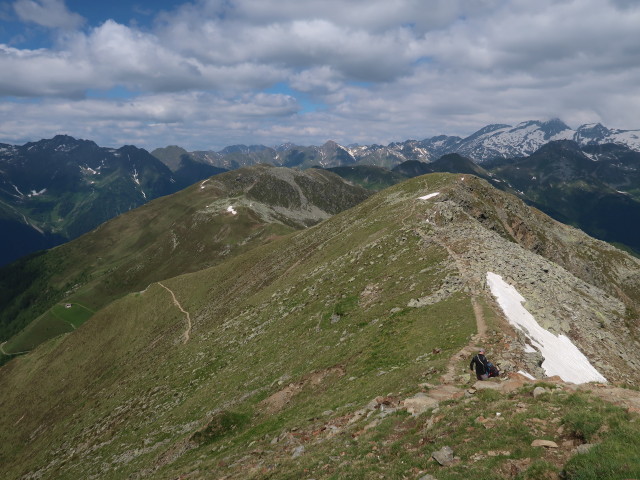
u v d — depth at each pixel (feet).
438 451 51.72
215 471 83.46
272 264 408.05
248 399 147.54
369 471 53.52
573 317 155.22
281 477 61.77
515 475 43.88
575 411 51.78
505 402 61.05
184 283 508.94
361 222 343.67
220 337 265.34
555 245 418.51
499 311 123.75
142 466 142.82
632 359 147.23
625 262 464.24
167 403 207.82
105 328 486.79
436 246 201.67
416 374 91.97
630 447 41.22
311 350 162.20
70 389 400.06
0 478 285.43
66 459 225.97
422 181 405.80
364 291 191.52
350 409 87.40
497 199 396.98
